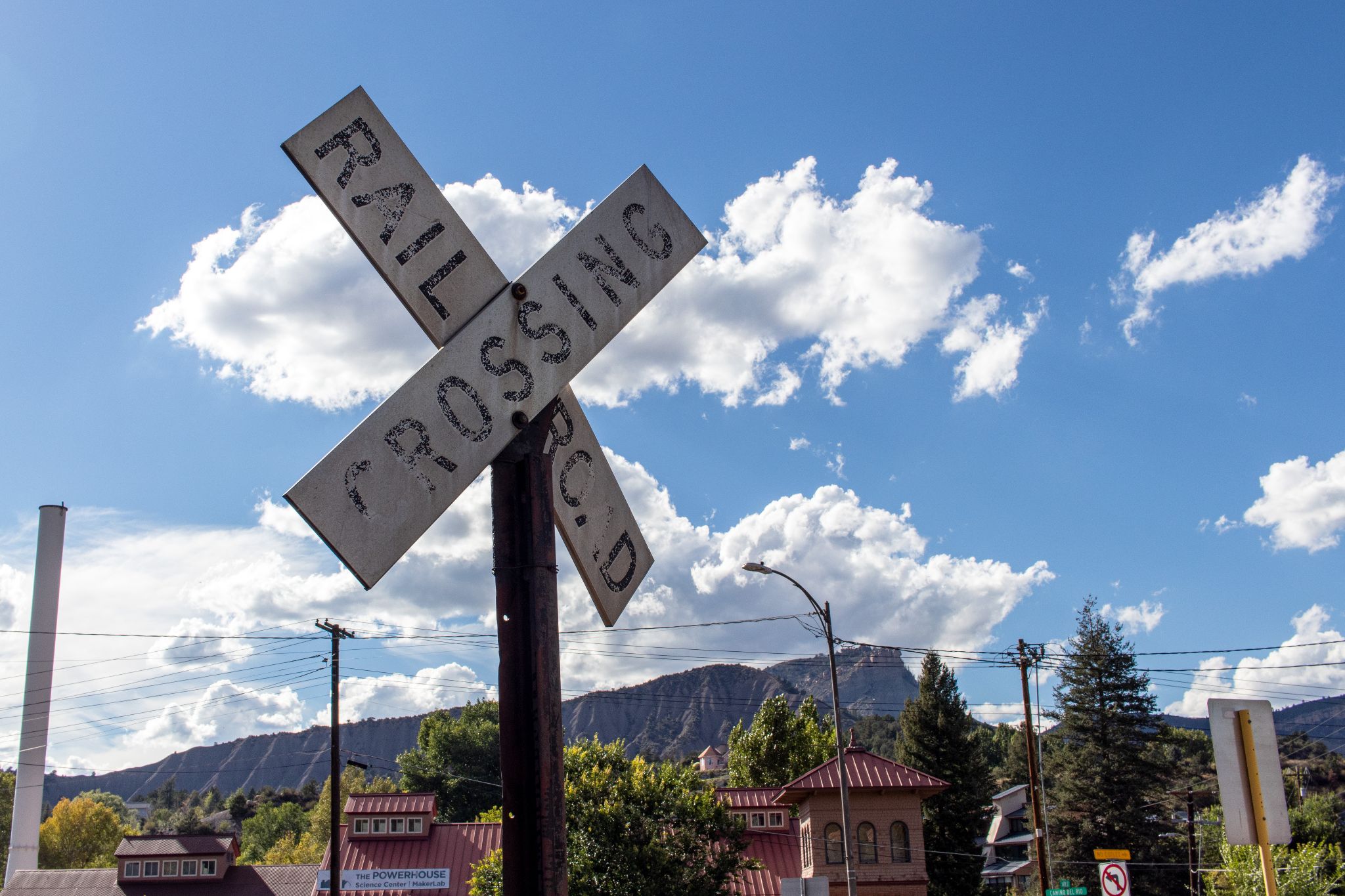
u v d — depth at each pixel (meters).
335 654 33.59
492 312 4.61
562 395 5.12
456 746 89.00
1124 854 22.98
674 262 5.39
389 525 4.07
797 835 40.09
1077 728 57.69
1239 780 6.61
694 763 32.09
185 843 42.84
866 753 37.97
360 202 4.32
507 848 4.30
